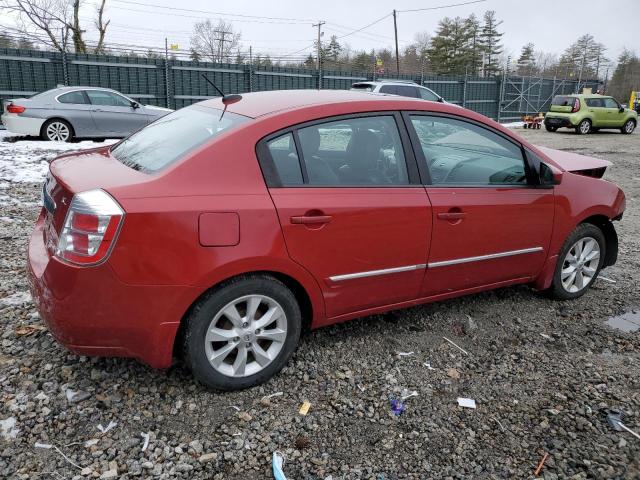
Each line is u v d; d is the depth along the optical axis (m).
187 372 3.13
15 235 5.57
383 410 2.90
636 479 2.45
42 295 2.67
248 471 2.43
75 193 2.59
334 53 70.00
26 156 10.46
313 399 2.97
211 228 2.67
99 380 3.01
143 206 2.56
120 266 2.54
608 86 77.19
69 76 17.56
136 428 2.66
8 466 2.37
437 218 3.40
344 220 3.05
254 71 21.34
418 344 3.62
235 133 2.87
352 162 3.20
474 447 2.64
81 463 2.41
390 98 3.42
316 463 2.49
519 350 3.59
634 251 5.82
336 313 3.25
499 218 3.68
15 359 3.18
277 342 3.06
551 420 2.85
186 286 2.66
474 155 3.65
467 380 3.21
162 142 3.17
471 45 73.69
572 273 4.34
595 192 4.29
